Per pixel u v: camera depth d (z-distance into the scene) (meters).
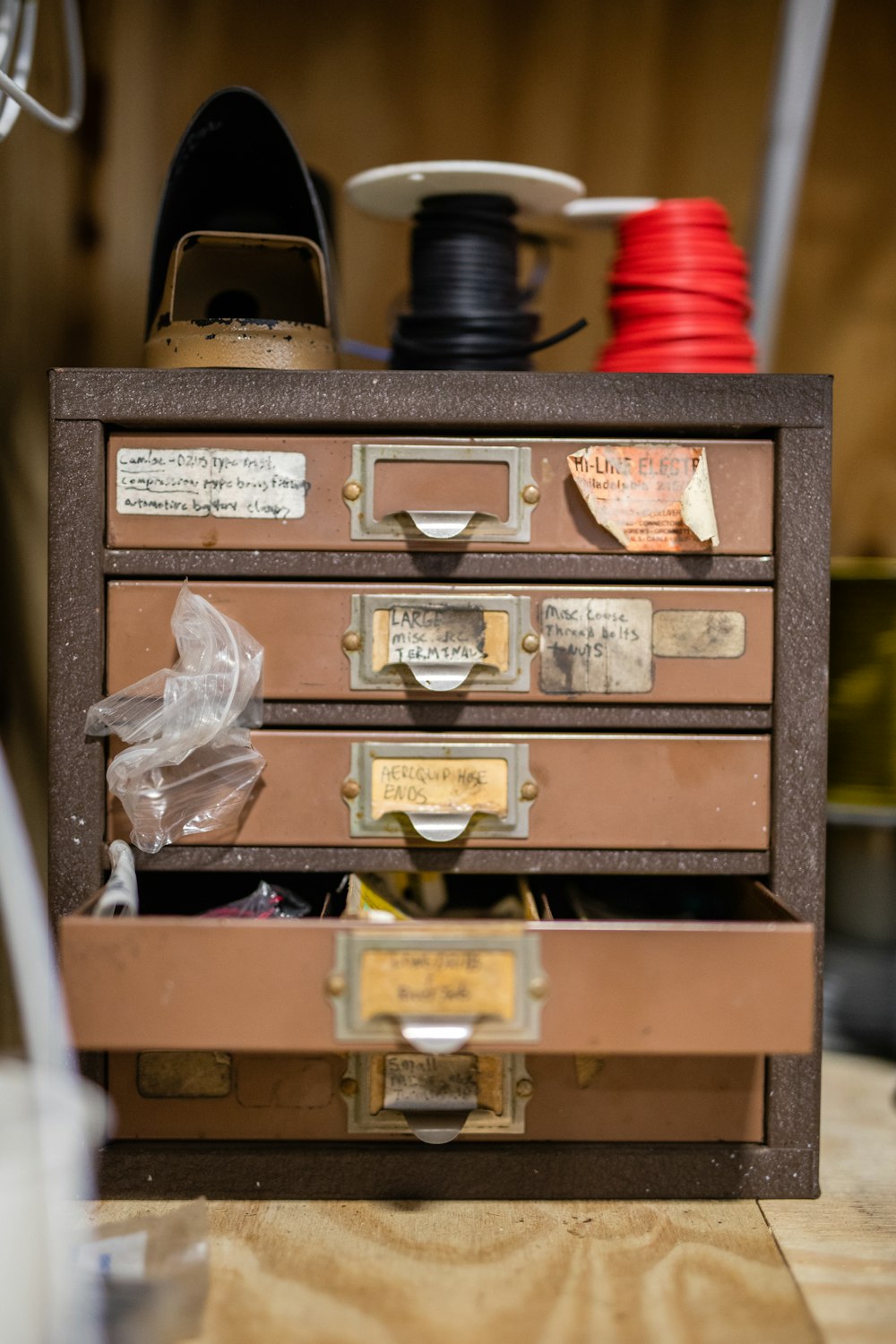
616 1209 0.70
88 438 0.71
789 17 0.92
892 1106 0.86
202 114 0.76
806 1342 0.56
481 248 0.83
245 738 0.71
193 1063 0.71
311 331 0.76
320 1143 0.71
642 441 0.72
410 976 0.61
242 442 0.71
